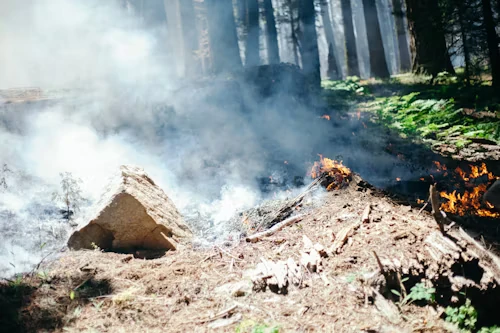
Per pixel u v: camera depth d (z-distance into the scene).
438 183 7.78
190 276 4.37
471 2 14.05
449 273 3.95
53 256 4.93
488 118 11.17
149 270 4.50
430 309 3.77
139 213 5.16
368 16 24.33
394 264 4.00
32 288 4.02
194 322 3.64
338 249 4.44
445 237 4.27
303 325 3.53
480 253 4.13
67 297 3.94
